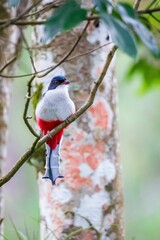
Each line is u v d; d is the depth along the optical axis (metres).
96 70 10.05
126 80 15.12
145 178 23.66
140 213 22.98
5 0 11.38
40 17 10.05
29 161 10.07
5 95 11.95
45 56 10.09
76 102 9.98
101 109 10.06
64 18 6.18
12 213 21.64
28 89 7.71
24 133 24.55
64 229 9.93
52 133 8.12
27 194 24.53
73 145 9.96
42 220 10.23
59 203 9.98
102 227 9.95
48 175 8.38
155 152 23.53
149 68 14.66
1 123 11.96
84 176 9.96
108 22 6.11
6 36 11.47
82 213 9.93
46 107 8.59
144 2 14.04
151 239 21.84
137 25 6.47
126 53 6.05
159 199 23.45
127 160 23.69
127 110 23.12
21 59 12.11
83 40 10.01
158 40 8.95
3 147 12.02
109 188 10.06
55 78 8.79
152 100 23.09
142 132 23.42
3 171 12.03
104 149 10.05
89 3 9.74
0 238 10.63
